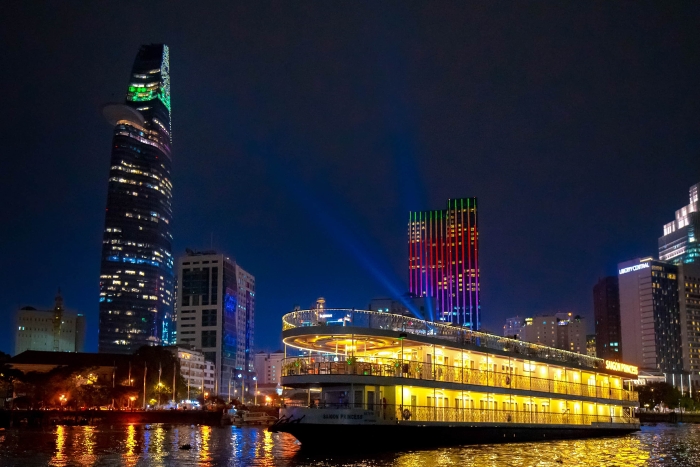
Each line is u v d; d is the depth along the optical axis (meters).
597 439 81.06
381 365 56.00
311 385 57.22
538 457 57.62
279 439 93.44
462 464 51.28
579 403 80.25
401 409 56.78
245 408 189.00
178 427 136.62
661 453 68.12
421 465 50.00
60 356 191.38
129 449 74.38
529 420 70.62
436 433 59.34
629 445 74.62
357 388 55.72
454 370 62.03
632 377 92.94
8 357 162.38
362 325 58.91
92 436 99.19
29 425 135.62
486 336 68.81
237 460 60.88
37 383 158.50
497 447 63.62
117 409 162.00
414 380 57.53
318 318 58.78
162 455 66.81
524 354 71.75
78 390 162.00
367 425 53.91
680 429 143.00
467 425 62.44
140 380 180.75
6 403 151.12
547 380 74.25
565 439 75.81
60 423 142.12
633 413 94.06
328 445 53.88
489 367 68.69
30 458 63.88
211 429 128.88
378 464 50.16
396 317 60.69
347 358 57.91
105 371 185.12
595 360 86.06
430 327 63.03
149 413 156.75
